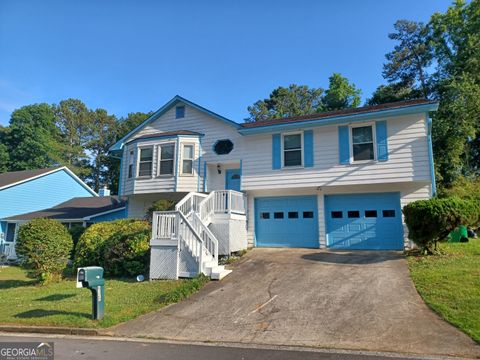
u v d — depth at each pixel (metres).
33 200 25.73
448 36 26.88
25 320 7.47
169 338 6.36
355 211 13.79
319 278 9.23
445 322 5.96
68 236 12.60
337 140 13.88
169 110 18.27
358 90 36.06
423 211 10.15
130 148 18.12
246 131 15.25
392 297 7.38
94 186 48.66
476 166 26.69
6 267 19.38
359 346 5.43
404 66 29.44
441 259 9.84
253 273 10.33
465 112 22.09
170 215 11.07
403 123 12.97
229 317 7.22
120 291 9.62
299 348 5.52
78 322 7.14
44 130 42.69
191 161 16.48
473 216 10.08
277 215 15.00
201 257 10.32
